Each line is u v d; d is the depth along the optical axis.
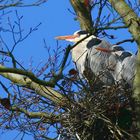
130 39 11.95
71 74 10.68
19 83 10.84
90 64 13.79
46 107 10.73
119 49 13.70
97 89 11.00
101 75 12.76
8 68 9.38
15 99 10.62
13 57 9.60
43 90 10.59
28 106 10.71
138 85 10.33
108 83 12.77
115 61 13.37
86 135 10.62
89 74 12.27
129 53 13.42
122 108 10.90
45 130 10.62
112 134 10.62
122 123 10.88
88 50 13.95
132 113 10.73
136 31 10.56
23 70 9.40
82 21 12.34
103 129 10.73
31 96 10.77
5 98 10.13
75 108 10.52
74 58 14.29
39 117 10.67
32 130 10.55
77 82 10.73
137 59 10.44
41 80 9.46
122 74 12.94
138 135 10.11
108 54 13.60
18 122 10.57
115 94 10.75
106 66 12.87
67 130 10.59
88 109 10.48
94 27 9.90
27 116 10.64
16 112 10.62
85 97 10.60
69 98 10.48
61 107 10.63
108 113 10.80
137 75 10.38
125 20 10.72
